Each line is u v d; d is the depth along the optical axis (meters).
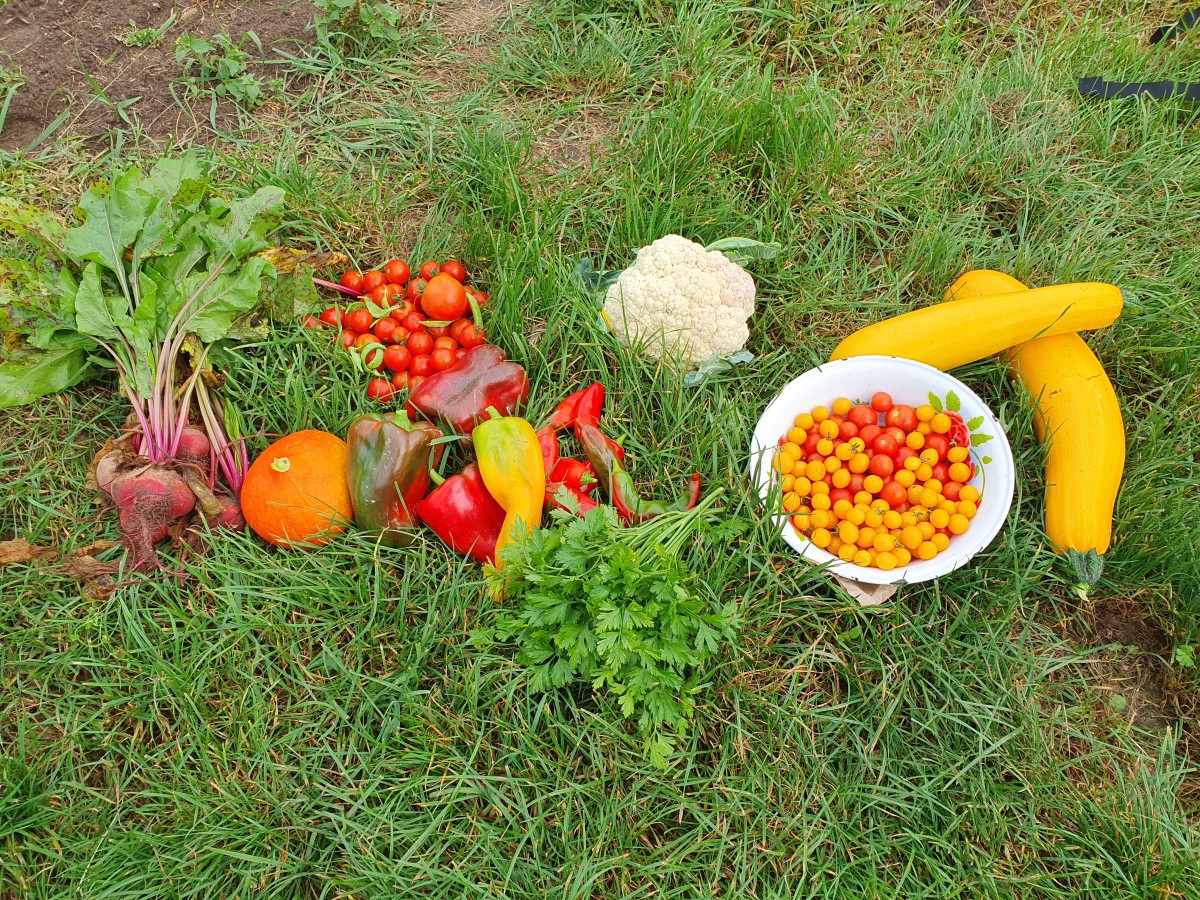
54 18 1.15
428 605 0.86
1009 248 1.09
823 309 1.04
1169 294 1.05
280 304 0.95
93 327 0.85
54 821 0.78
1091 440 0.91
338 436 0.93
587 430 0.90
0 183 1.04
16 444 0.93
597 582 0.76
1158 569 0.91
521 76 1.19
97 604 0.85
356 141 1.13
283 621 0.85
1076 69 1.22
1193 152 1.15
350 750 0.81
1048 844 0.81
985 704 0.85
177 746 0.81
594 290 1.04
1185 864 0.77
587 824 0.79
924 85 1.21
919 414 0.91
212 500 0.85
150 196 0.88
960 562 0.85
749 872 0.79
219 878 0.77
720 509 0.89
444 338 0.95
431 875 0.76
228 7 1.19
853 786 0.82
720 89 1.14
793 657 0.87
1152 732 0.88
